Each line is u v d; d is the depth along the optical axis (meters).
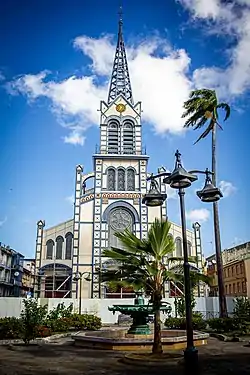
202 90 36.84
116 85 64.75
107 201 53.56
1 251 59.41
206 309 40.06
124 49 68.00
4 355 17.91
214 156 35.47
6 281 61.31
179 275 16.38
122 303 42.59
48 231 54.34
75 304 41.12
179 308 31.73
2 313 35.97
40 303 39.81
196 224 55.56
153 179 15.58
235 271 59.94
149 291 16.70
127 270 16.28
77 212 53.12
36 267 52.25
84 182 55.34
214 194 14.64
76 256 51.09
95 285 49.44
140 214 53.06
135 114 58.75
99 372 13.43
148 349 19.22
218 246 32.41
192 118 37.25
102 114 58.44
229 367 14.60
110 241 52.03
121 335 23.23
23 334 22.47
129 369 13.96
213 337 26.42
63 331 29.25
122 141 57.06
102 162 55.44
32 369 14.11
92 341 20.53
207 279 16.86
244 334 26.50
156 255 16.45
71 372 13.48
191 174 13.79
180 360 15.48
